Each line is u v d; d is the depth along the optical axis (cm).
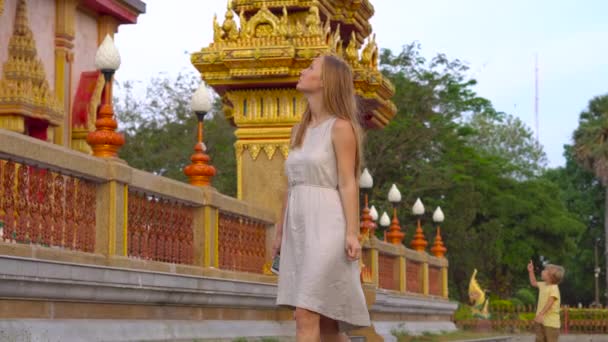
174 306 1012
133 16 1955
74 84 1775
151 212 1006
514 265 5569
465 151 5166
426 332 2203
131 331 906
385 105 1579
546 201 5634
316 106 639
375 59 1552
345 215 619
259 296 1193
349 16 1586
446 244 4675
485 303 3747
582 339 3878
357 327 631
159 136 4238
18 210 779
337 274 610
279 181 1367
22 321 757
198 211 1112
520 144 7738
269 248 1335
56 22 1727
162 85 4378
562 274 1557
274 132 1370
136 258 966
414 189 4369
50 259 802
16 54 1588
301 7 1411
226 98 1458
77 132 1748
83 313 848
